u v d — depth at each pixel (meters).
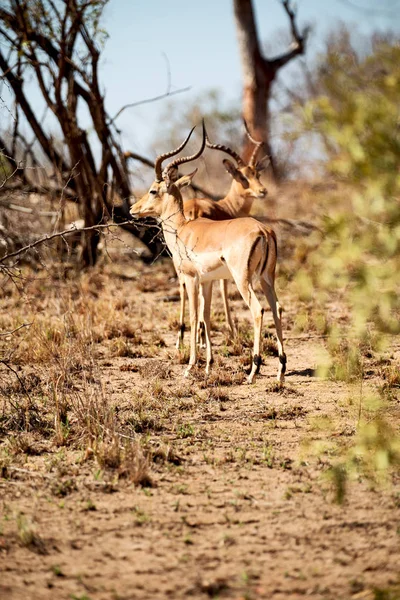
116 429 11.91
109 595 7.53
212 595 7.50
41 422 12.70
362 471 10.22
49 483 10.30
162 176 18.12
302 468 10.63
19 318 19.86
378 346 8.84
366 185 6.40
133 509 9.52
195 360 16.22
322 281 7.03
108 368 16.33
